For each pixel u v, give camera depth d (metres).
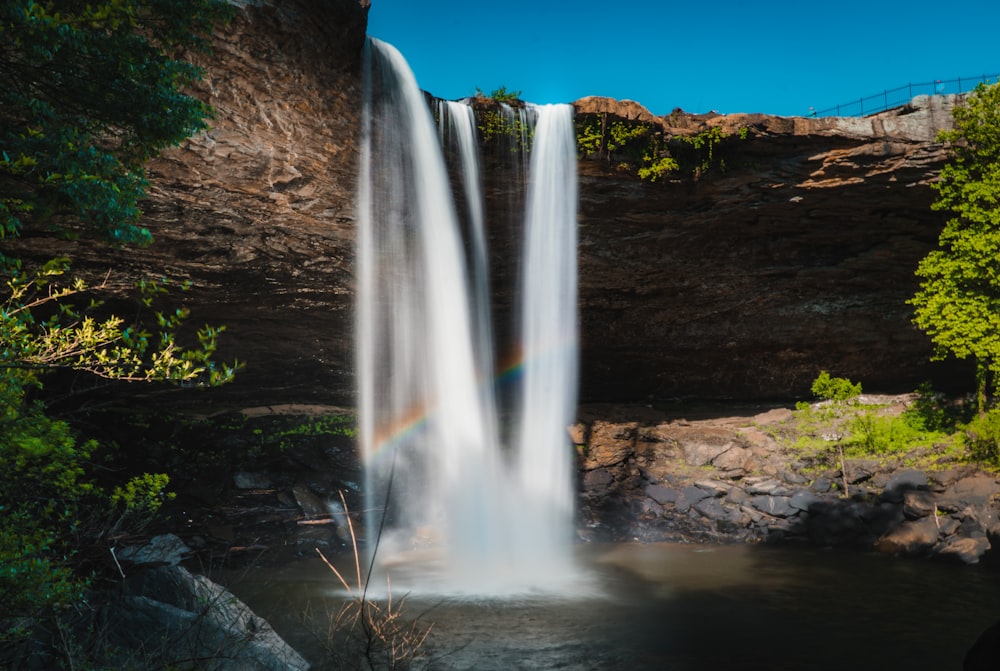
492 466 23.00
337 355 22.91
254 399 23.48
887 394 26.86
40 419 7.27
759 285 25.16
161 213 16.59
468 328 22.23
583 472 22.83
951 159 21.50
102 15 7.46
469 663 10.51
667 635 11.91
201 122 9.05
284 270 19.39
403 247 20.28
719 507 20.88
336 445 21.00
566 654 10.95
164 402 21.48
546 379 24.81
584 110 20.56
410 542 19.50
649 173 21.11
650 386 27.83
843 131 21.03
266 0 15.12
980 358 21.34
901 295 25.48
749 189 22.00
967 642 11.48
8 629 6.62
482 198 21.09
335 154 17.86
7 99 8.04
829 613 13.17
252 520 18.11
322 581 15.24
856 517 19.66
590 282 23.97
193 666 7.59
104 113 8.76
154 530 16.30
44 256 15.95
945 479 19.48
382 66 18.16
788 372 27.56
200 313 19.70
